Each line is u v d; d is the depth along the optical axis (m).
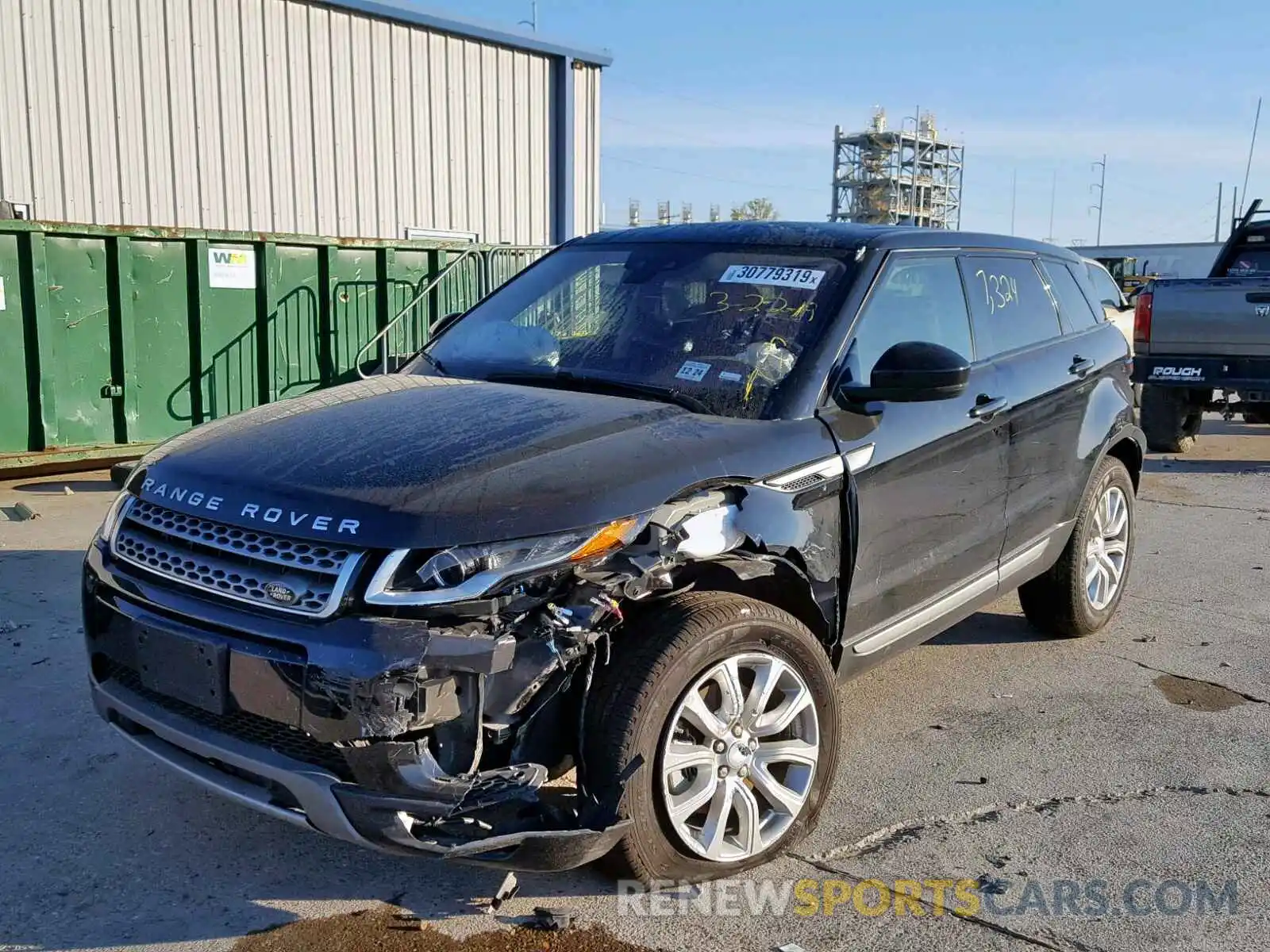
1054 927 3.18
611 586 2.90
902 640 4.13
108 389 9.09
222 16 12.54
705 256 4.34
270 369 9.98
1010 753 4.33
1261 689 5.04
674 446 3.25
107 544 3.27
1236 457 11.30
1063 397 4.98
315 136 13.48
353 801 2.70
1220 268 11.95
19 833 3.58
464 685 2.77
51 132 11.42
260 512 2.91
